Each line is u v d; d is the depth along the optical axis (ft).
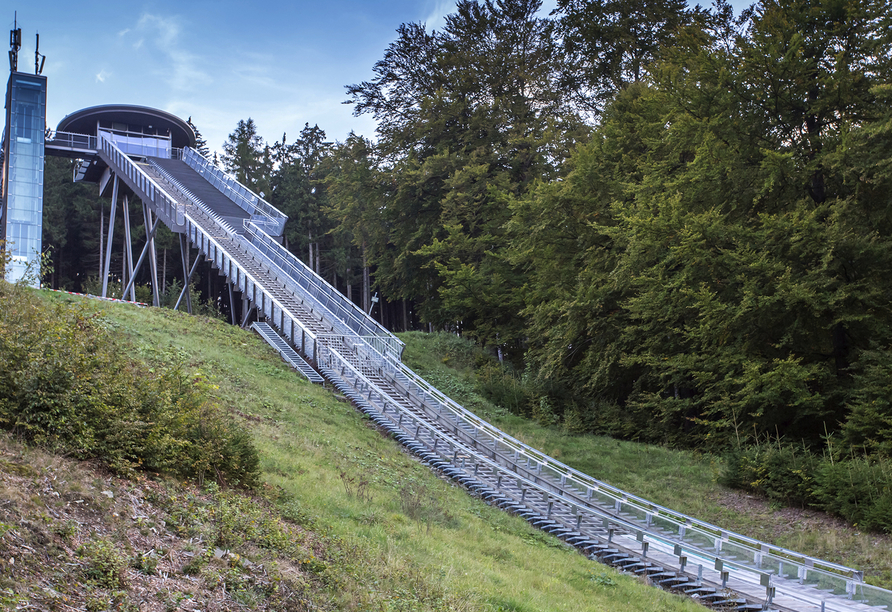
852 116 80.79
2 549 20.40
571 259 110.22
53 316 38.73
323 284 127.95
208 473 38.52
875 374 68.85
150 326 90.22
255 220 164.45
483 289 130.93
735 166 84.58
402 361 119.24
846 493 65.62
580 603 39.75
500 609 33.14
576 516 65.00
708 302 76.54
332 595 27.50
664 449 91.81
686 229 78.48
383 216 155.94
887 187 74.13
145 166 201.77
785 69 79.51
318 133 284.20
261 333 113.91
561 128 141.79
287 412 74.33
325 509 43.50
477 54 150.71
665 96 95.35
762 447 77.05
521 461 80.69
